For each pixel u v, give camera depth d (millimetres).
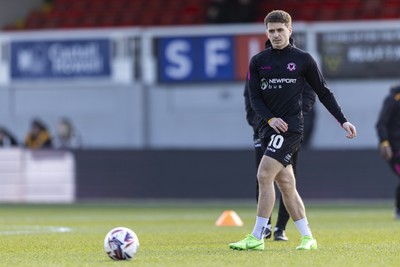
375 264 30719
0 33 98750
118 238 32281
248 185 89500
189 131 95375
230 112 94500
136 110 95812
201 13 108500
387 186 87062
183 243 40812
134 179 91250
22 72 98688
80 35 97375
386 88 91312
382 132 62312
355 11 104125
